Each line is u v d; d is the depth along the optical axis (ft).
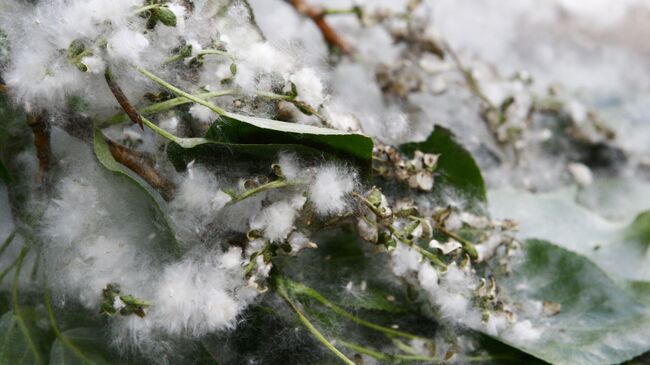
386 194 1.27
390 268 1.26
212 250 1.19
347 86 1.54
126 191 1.19
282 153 1.18
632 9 2.17
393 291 1.28
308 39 1.58
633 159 1.66
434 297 1.24
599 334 1.29
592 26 2.19
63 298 1.21
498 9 2.08
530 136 1.61
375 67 1.56
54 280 1.21
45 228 1.20
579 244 1.45
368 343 1.26
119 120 1.19
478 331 1.27
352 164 1.19
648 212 1.44
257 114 1.21
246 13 1.26
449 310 1.24
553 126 1.65
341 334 1.25
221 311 1.15
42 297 1.23
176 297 1.16
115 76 1.17
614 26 2.20
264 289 1.16
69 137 1.21
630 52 2.15
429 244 1.23
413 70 1.55
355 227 1.22
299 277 1.25
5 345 1.20
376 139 1.26
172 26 1.17
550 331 1.29
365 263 1.28
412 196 1.28
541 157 1.63
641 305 1.31
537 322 1.30
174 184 1.19
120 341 1.20
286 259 1.23
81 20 1.14
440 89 1.55
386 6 1.66
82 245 1.19
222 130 1.17
